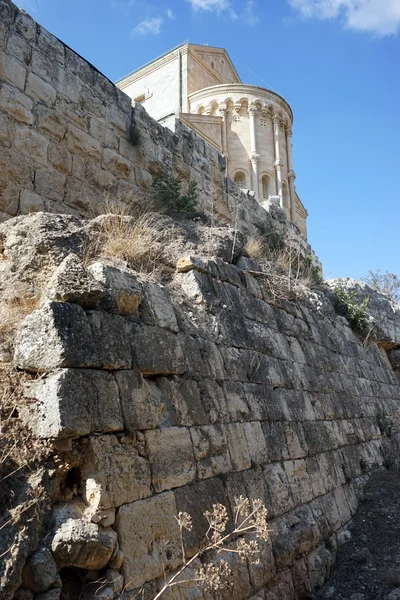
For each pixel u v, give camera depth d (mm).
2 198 7324
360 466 8992
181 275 6523
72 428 3686
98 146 9055
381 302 14562
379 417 11031
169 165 10750
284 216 14555
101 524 3660
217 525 4500
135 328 4797
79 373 3953
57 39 8656
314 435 7543
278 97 30234
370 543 6938
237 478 5348
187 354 5414
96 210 8758
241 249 8320
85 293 4305
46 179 8008
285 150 30531
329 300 11711
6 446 3588
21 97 7805
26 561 3271
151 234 6910
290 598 5398
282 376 7344
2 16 7727
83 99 8922
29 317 4137
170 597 4000
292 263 11227
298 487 6477
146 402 4527
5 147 7469
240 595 4727
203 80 30828
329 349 9914
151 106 29891
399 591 5711
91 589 3570
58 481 3674
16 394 3883
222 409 5605
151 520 4090
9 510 3367
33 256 5109
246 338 6812
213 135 27219
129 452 4160
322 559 6191
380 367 13008
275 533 5598
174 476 4523
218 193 12203
